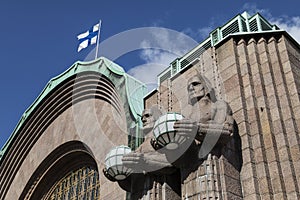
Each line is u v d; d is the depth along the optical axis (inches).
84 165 735.1
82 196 689.6
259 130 398.6
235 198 359.6
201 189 361.1
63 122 794.8
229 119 386.9
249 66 449.4
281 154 379.9
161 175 424.2
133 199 427.5
